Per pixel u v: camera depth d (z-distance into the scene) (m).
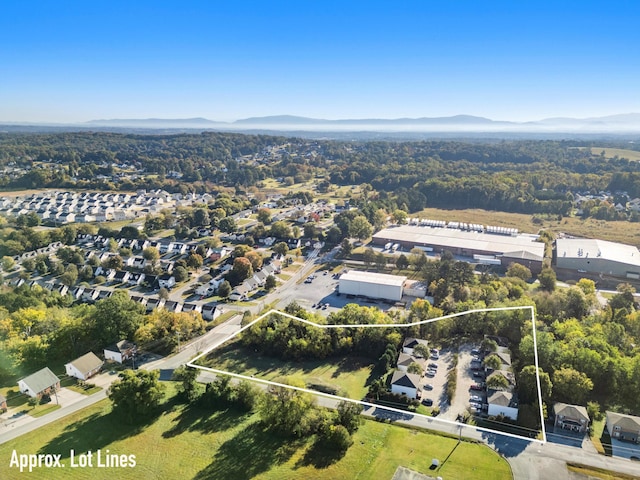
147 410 59.00
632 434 54.88
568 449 53.56
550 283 104.12
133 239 146.62
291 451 53.91
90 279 115.38
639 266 115.38
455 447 53.97
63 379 69.12
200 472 50.41
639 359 63.66
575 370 63.50
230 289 104.50
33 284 104.50
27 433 56.44
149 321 80.50
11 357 69.75
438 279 102.75
